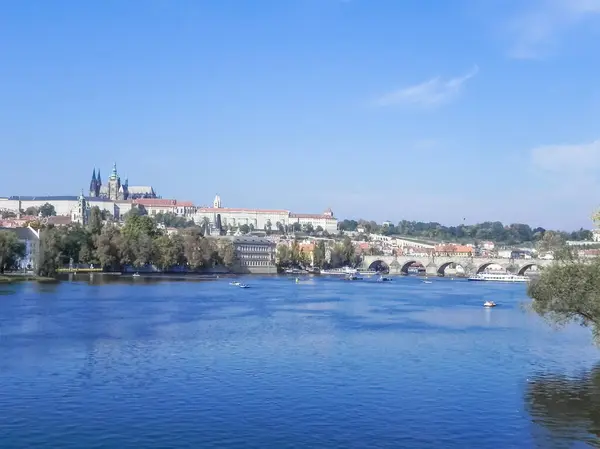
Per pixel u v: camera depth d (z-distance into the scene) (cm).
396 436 8744
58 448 8131
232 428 8950
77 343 14750
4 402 9938
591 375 12219
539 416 9619
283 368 12550
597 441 8631
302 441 8506
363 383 11450
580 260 11862
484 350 14775
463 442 8556
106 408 9725
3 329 16562
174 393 10600
